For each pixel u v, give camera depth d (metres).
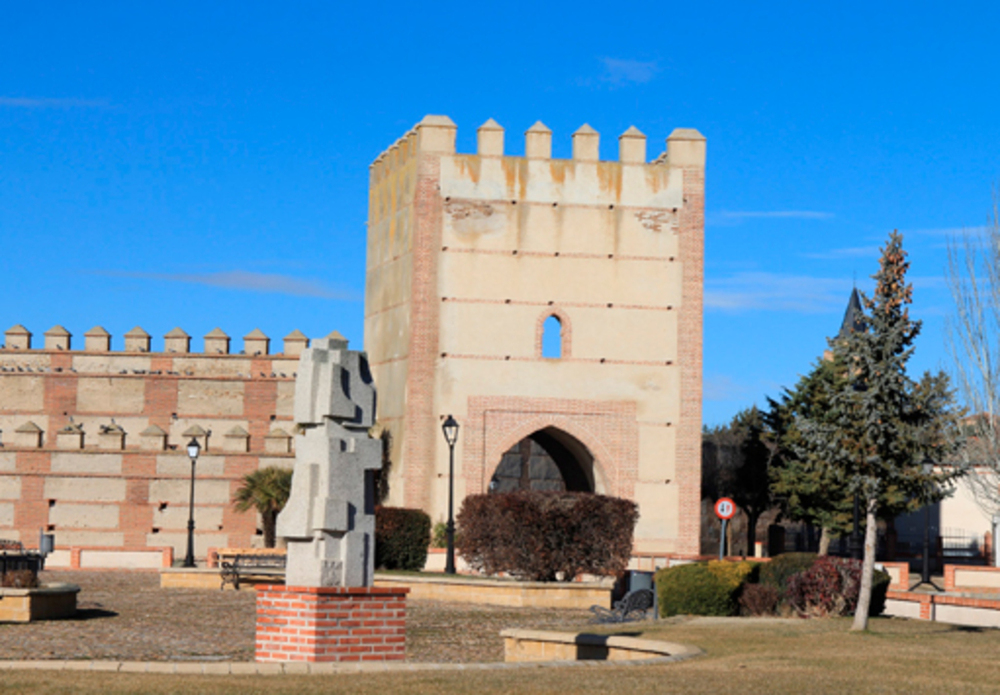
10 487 47.09
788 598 25.42
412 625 24.83
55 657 18.62
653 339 46.25
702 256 46.66
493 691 13.34
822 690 13.82
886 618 24.98
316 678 14.23
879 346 22.20
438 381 44.91
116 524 47.19
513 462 54.12
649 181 46.62
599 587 30.66
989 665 16.56
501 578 33.69
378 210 50.53
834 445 22.19
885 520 55.03
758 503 55.28
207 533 47.25
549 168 46.06
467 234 45.44
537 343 45.56
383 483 47.38
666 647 18.02
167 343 52.94
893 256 22.38
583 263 46.03
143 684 13.52
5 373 52.19
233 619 24.88
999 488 41.28
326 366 16.27
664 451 46.00
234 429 48.12
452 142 45.59
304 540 16.16
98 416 52.12
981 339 39.50
